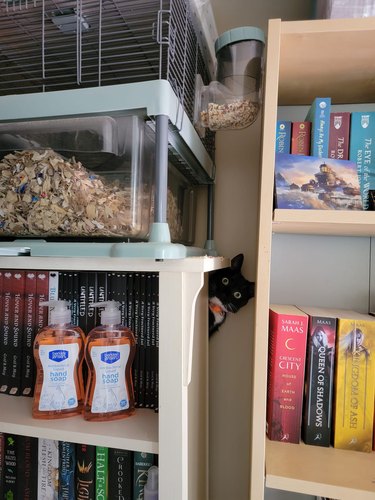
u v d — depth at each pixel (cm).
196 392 69
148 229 55
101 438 52
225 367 87
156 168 48
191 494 64
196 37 68
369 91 76
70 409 59
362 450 59
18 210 57
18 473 65
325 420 60
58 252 50
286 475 52
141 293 64
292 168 60
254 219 87
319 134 65
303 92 77
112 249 47
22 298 67
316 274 84
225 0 88
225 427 88
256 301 53
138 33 61
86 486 62
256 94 64
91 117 52
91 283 65
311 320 61
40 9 57
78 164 54
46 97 52
